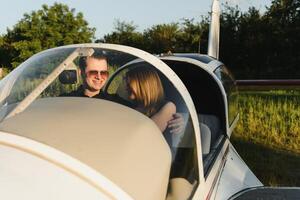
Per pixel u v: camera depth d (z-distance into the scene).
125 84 2.24
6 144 1.57
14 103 2.08
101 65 2.29
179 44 32.06
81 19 32.22
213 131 4.02
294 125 9.23
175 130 2.21
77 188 1.48
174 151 2.12
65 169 1.52
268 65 28.08
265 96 13.25
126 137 1.78
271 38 27.66
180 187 2.12
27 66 2.32
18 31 31.73
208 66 4.83
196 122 2.43
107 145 1.71
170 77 2.31
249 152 7.86
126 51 2.34
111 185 1.55
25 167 1.50
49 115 1.83
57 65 2.26
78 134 1.73
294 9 28.00
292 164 7.16
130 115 1.94
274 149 8.11
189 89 4.70
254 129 9.30
